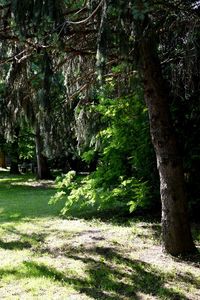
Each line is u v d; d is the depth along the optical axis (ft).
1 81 21.34
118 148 28.91
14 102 21.57
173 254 19.49
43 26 14.74
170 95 23.40
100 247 21.21
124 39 14.58
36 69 20.59
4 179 70.54
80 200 35.91
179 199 19.49
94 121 28.81
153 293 15.44
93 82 23.95
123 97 26.66
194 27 17.08
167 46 19.57
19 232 25.71
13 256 20.36
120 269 17.95
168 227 19.61
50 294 15.42
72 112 27.94
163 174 19.54
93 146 34.12
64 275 17.39
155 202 29.14
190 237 19.77
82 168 76.69
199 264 18.42
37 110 22.36
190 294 15.37
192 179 26.55
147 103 19.42
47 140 28.02
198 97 24.27
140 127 28.12
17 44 19.04
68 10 17.29
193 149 26.18
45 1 13.75
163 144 19.25
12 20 15.90
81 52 19.24
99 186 28.86
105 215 30.58
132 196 28.14
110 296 15.19
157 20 17.08
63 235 24.30
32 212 33.60
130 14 13.20
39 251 21.20
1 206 38.22
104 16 13.33
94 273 17.53
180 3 16.63
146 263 18.58
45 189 53.67
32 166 88.53
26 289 15.94
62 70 23.93
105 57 13.89
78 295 15.33
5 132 22.71
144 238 22.89
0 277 17.30
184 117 26.20
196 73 19.85
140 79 19.24
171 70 20.94
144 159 28.22
